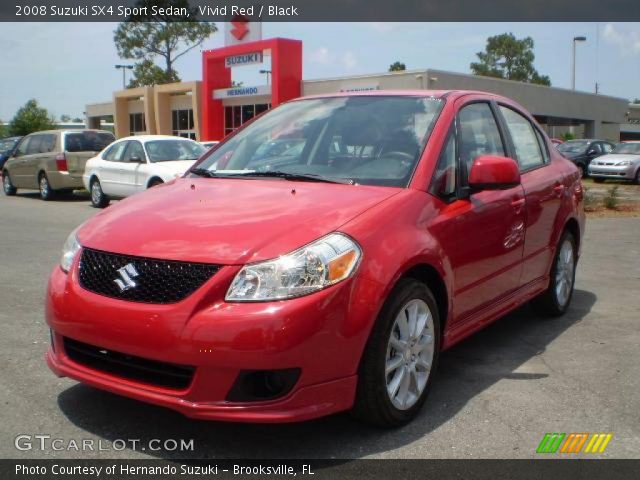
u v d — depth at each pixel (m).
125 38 48.50
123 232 3.52
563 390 4.23
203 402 3.11
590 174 24.53
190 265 3.20
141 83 56.31
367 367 3.38
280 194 3.85
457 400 4.05
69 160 16.58
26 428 3.59
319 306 3.14
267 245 3.24
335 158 4.34
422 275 3.89
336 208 3.59
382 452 3.38
